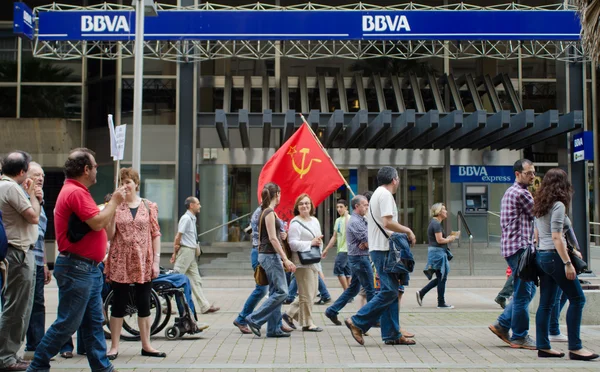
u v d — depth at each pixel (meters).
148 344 6.86
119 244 6.75
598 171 20.58
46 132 19.42
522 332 7.26
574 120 15.89
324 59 20.22
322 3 20.28
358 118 15.84
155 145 17.58
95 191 18.94
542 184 6.69
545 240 6.66
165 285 8.08
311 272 8.68
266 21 15.26
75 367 6.27
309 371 6.04
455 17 15.33
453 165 20.08
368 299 8.60
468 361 6.51
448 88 19.97
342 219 11.97
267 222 7.98
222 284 15.12
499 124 15.45
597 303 9.34
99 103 19.28
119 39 15.13
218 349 7.28
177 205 17.02
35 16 15.12
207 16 15.27
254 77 19.84
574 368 6.16
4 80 19.78
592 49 8.61
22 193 6.01
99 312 5.70
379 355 6.86
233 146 19.53
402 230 7.23
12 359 6.11
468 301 12.52
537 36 15.38
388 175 7.45
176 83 17.55
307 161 9.75
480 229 19.88
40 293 6.90
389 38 15.27
